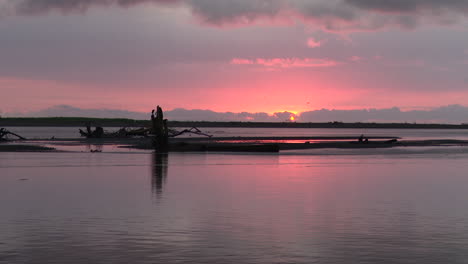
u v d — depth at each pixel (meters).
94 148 74.75
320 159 55.06
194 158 55.28
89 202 23.48
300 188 29.17
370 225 18.48
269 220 19.36
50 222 18.69
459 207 22.55
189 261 13.62
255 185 30.52
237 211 21.28
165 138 69.81
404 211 21.48
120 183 31.12
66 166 43.59
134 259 13.77
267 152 68.69
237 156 59.50
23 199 24.34
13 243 15.46
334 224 18.66
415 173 38.72
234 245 15.38
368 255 14.31
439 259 13.91
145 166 44.06
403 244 15.58
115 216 19.94
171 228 17.77
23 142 93.75
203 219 19.47
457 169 42.28
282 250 14.82
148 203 23.25
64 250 14.67
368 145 90.19
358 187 29.73
